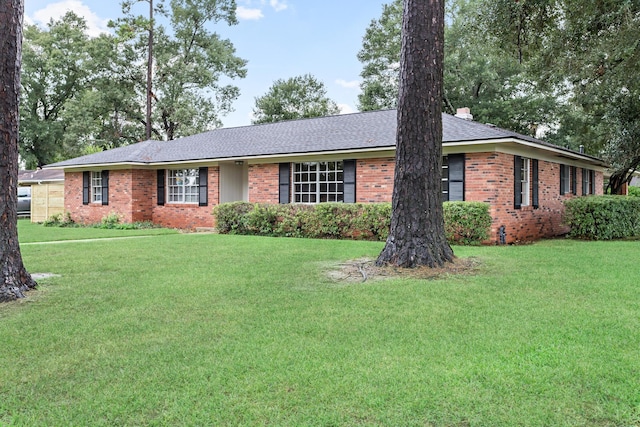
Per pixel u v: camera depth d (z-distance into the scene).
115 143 36.84
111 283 6.67
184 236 14.28
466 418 2.77
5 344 4.11
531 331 4.35
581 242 12.53
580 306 5.24
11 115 6.04
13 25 6.05
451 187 12.66
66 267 8.05
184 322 4.75
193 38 35.78
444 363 3.58
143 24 20.89
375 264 7.83
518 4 13.38
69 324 4.71
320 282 6.71
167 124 35.25
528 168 13.98
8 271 5.88
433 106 7.65
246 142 18.31
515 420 2.73
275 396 3.06
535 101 29.48
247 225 15.24
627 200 13.75
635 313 4.93
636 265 8.02
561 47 13.88
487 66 30.53
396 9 35.66
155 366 3.59
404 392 3.10
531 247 11.04
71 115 33.38
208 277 7.10
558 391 3.10
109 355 3.83
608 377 3.30
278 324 4.64
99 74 34.31
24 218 28.14
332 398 3.03
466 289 6.12
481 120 30.61
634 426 2.67
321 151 14.53
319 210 13.83
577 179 18.48
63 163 20.84
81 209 20.83
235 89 37.62
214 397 3.05
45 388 3.23
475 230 11.58
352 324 4.62
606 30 12.98
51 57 37.34
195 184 18.56
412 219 7.64
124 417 2.82
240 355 3.79
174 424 2.73
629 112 16.55
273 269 7.78
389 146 13.24
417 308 5.20
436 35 7.63
